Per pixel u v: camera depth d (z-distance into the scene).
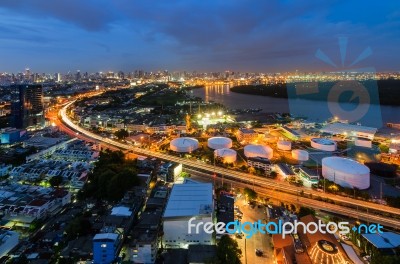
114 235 74.88
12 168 132.38
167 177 123.25
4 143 176.88
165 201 96.81
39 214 92.12
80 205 102.00
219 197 104.19
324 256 69.12
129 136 198.75
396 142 166.38
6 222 90.00
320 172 131.25
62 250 75.56
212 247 75.00
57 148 171.62
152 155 164.00
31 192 105.44
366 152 156.00
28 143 172.88
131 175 108.56
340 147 169.25
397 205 101.31
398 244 73.31
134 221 90.75
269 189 117.19
